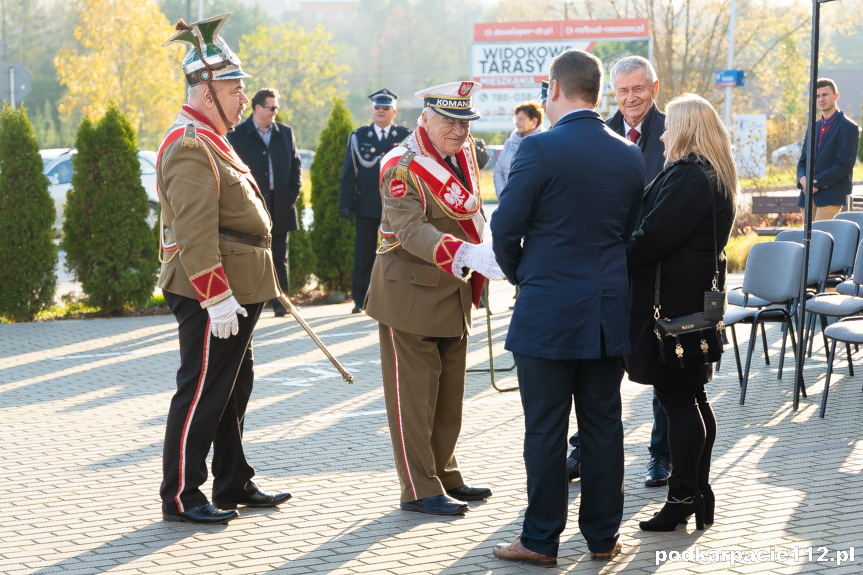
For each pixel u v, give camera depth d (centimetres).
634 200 423
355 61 7731
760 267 760
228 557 428
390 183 485
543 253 410
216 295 459
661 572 408
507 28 3008
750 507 488
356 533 459
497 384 785
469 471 557
